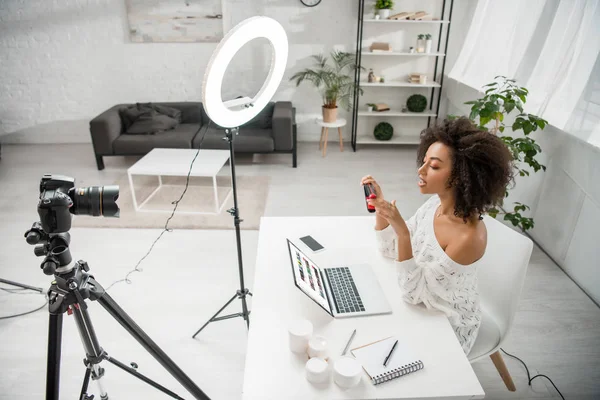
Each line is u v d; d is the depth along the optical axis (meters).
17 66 4.57
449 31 4.41
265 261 1.53
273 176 3.98
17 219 3.13
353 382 1.02
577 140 2.39
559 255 2.60
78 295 1.07
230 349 1.94
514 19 3.31
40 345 1.96
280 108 4.31
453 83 4.56
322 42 4.59
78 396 1.70
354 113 4.64
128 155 4.20
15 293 2.30
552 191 2.67
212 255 2.68
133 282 2.41
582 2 2.43
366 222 1.83
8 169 4.13
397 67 4.70
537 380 1.79
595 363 1.88
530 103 2.95
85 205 1.06
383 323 1.24
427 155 1.27
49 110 4.80
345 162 4.38
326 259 1.55
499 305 1.53
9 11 4.34
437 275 1.26
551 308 2.22
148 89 4.79
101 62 4.64
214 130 4.32
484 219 1.57
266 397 1.01
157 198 3.49
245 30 1.22
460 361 1.11
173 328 2.07
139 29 4.49
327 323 1.24
